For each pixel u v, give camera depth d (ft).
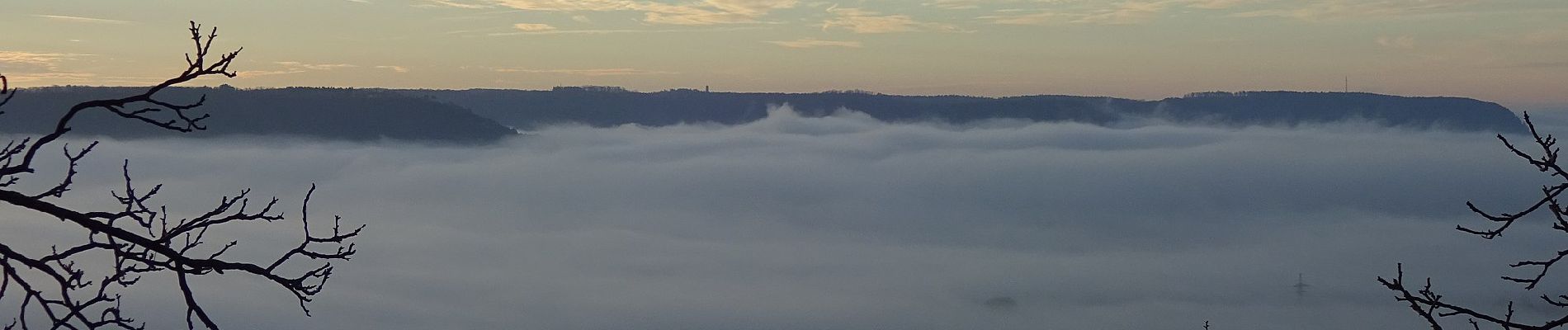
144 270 14.29
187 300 14.19
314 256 15.57
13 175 14.10
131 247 14.43
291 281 15.17
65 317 13.85
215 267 14.53
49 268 13.65
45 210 13.52
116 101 13.67
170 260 14.37
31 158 13.47
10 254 13.47
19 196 13.32
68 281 13.96
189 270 14.43
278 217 15.64
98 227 13.79
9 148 13.58
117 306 15.93
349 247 15.94
